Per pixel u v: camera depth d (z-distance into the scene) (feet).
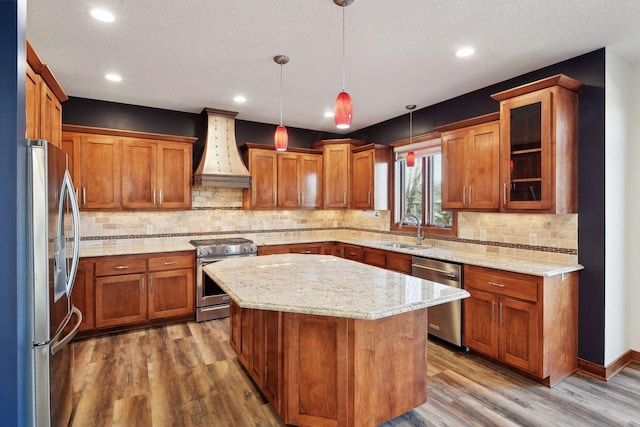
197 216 15.16
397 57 9.38
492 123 10.35
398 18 7.43
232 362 9.74
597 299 8.95
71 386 7.06
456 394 8.14
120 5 6.88
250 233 16.47
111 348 10.69
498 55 9.24
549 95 8.77
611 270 9.04
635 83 9.60
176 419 7.16
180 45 8.64
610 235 8.98
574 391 8.29
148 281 12.44
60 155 6.08
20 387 4.97
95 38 8.25
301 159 16.63
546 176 8.84
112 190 12.60
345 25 7.72
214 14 7.23
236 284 7.02
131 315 12.17
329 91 12.16
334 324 6.24
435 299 5.99
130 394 8.06
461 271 10.31
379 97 12.83
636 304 9.66
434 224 14.19
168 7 6.96
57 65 9.85
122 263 12.00
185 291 13.09
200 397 7.97
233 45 8.66
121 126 13.46
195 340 11.39
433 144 13.64
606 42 8.50
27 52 6.41
